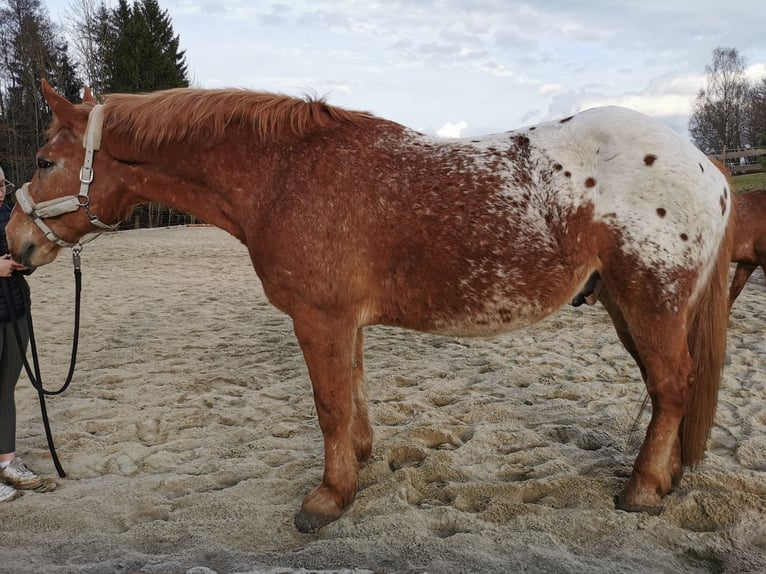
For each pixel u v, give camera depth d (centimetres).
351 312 252
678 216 234
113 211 282
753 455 307
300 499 279
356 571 205
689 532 236
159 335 625
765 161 1389
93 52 3031
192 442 352
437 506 265
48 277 1066
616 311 290
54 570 219
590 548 231
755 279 927
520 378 458
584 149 245
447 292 245
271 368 502
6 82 3194
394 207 243
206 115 262
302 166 252
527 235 239
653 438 254
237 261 1298
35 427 376
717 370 260
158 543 243
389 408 394
